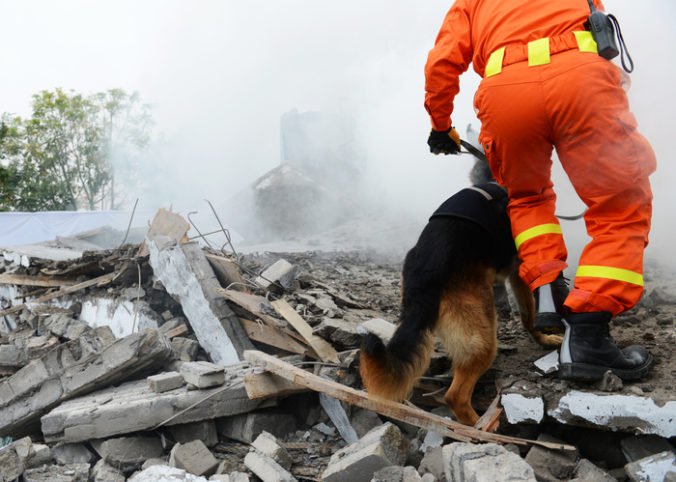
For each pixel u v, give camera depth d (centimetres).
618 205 256
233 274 454
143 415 318
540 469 252
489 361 283
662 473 229
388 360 252
